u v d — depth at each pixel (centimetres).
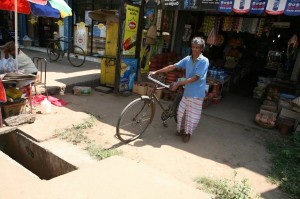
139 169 184
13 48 520
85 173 171
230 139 475
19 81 432
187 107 427
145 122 446
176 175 338
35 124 432
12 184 159
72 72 789
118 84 652
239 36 1098
